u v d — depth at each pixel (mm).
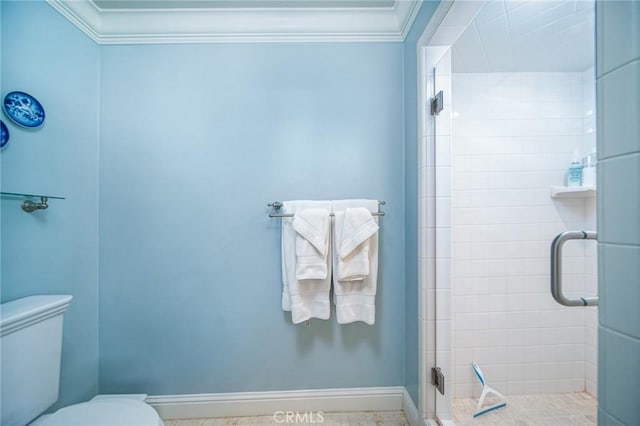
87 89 1190
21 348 819
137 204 1248
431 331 1072
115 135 1245
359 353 1269
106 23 1224
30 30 986
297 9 1221
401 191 1281
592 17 1050
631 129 366
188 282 1255
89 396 1178
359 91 1273
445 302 1075
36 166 1002
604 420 390
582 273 1355
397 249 1280
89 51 1199
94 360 1206
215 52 1259
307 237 1126
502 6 1000
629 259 371
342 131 1273
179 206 1256
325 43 1269
